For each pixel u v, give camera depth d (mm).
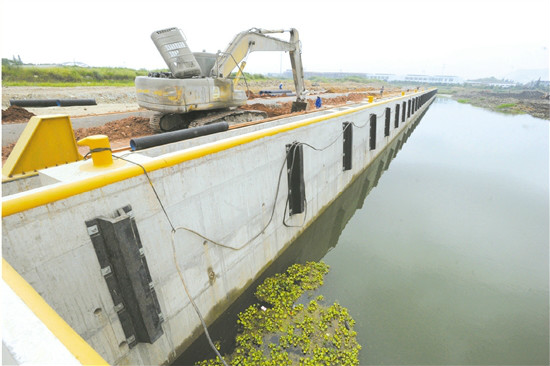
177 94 9039
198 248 5969
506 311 7676
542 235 11602
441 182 18094
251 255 7844
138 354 4914
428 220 13133
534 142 28828
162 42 9109
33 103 10367
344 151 13969
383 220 13211
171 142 6289
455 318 7391
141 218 4699
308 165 10383
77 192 3883
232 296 7250
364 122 16797
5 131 9500
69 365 1549
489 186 17234
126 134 10961
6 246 3326
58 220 3748
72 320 4027
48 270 3725
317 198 11578
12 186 4480
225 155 6367
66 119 4965
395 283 8688
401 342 6586
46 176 4145
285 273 8766
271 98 26125
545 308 7793
